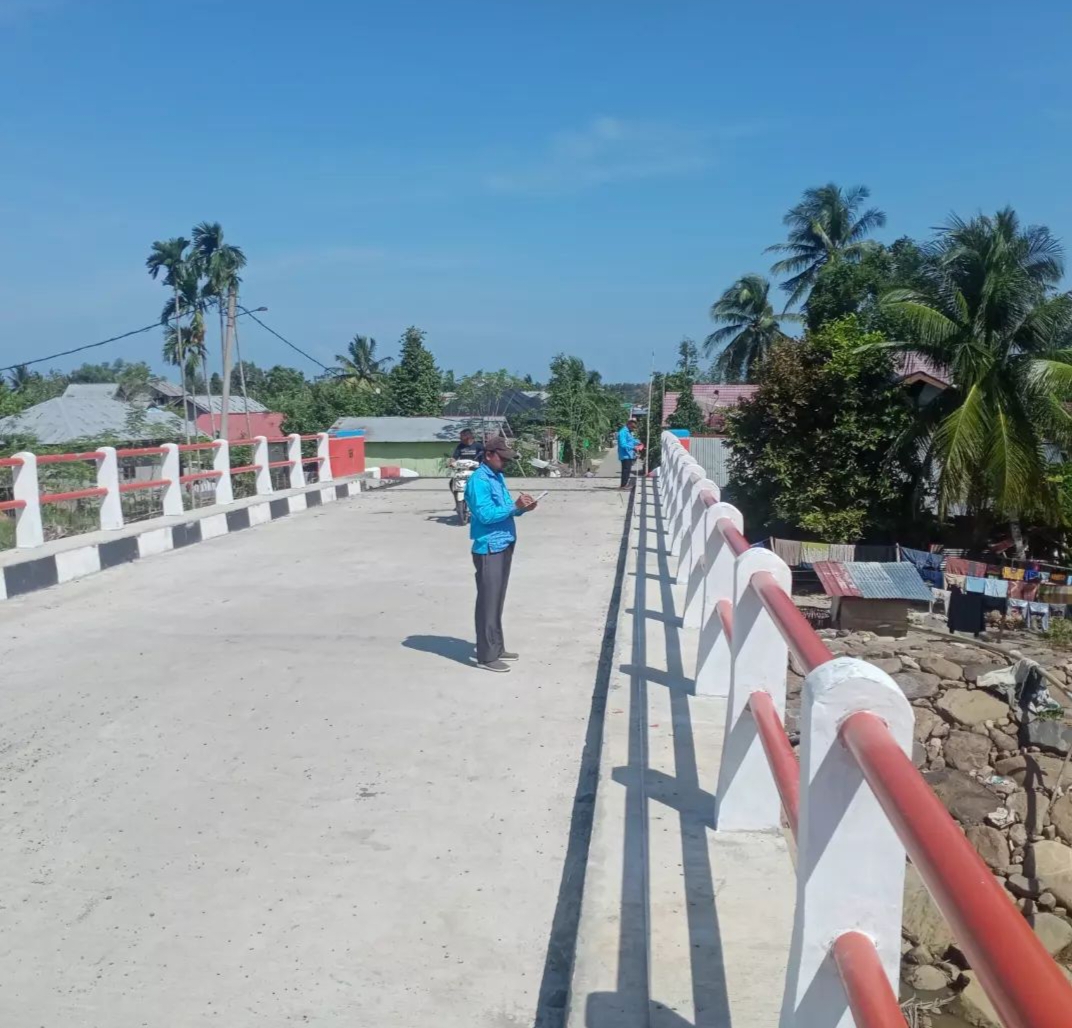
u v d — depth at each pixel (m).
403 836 4.50
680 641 6.93
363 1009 3.30
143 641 7.85
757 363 30.83
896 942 2.03
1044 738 13.04
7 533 11.74
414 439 43.16
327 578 10.44
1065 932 10.07
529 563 11.30
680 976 2.92
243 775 5.18
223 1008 3.30
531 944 3.67
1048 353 24.91
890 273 41.72
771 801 3.82
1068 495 25.72
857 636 17.36
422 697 6.40
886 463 27.83
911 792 1.55
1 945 3.67
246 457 32.38
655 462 53.41
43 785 5.07
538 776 5.14
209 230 39.78
